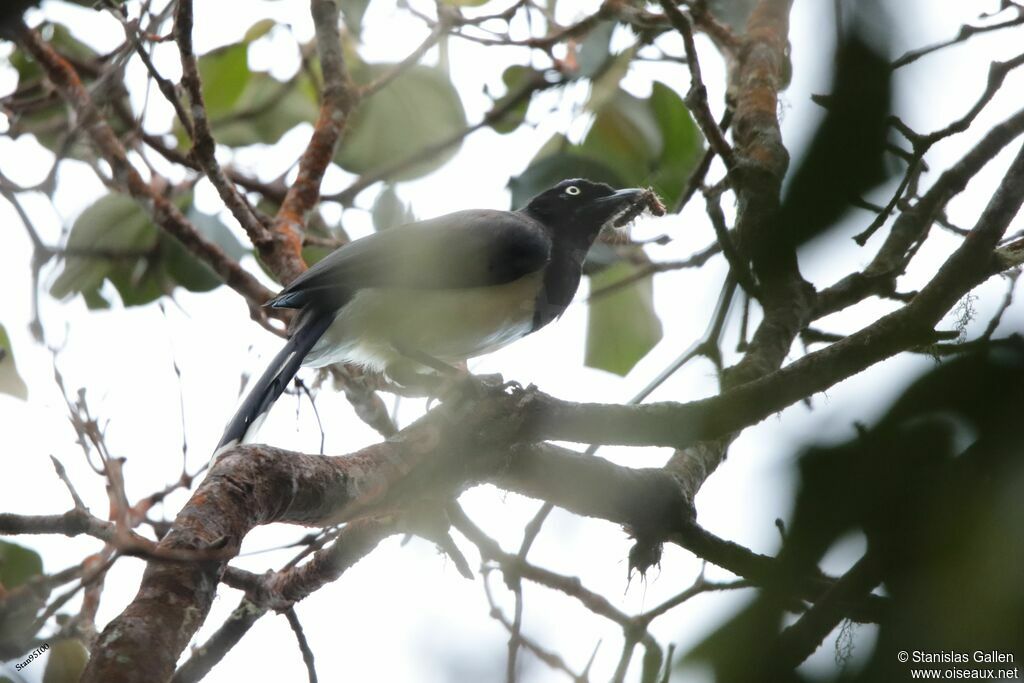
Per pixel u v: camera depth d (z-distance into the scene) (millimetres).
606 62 11664
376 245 10547
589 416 7145
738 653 2709
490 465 7426
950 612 2469
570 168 11805
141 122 11156
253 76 13211
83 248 11477
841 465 2658
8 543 9648
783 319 9000
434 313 10781
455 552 8000
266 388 9766
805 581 2830
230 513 5891
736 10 10703
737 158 8828
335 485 6543
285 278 10680
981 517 2504
